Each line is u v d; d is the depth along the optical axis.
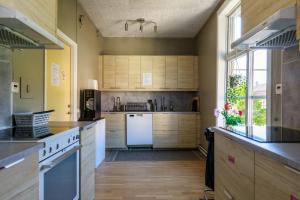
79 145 2.21
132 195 2.91
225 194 1.96
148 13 4.55
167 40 6.12
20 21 1.46
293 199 1.04
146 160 4.59
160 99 6.14
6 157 0.99
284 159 1.08
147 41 6.16
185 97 6.16
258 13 1.89
